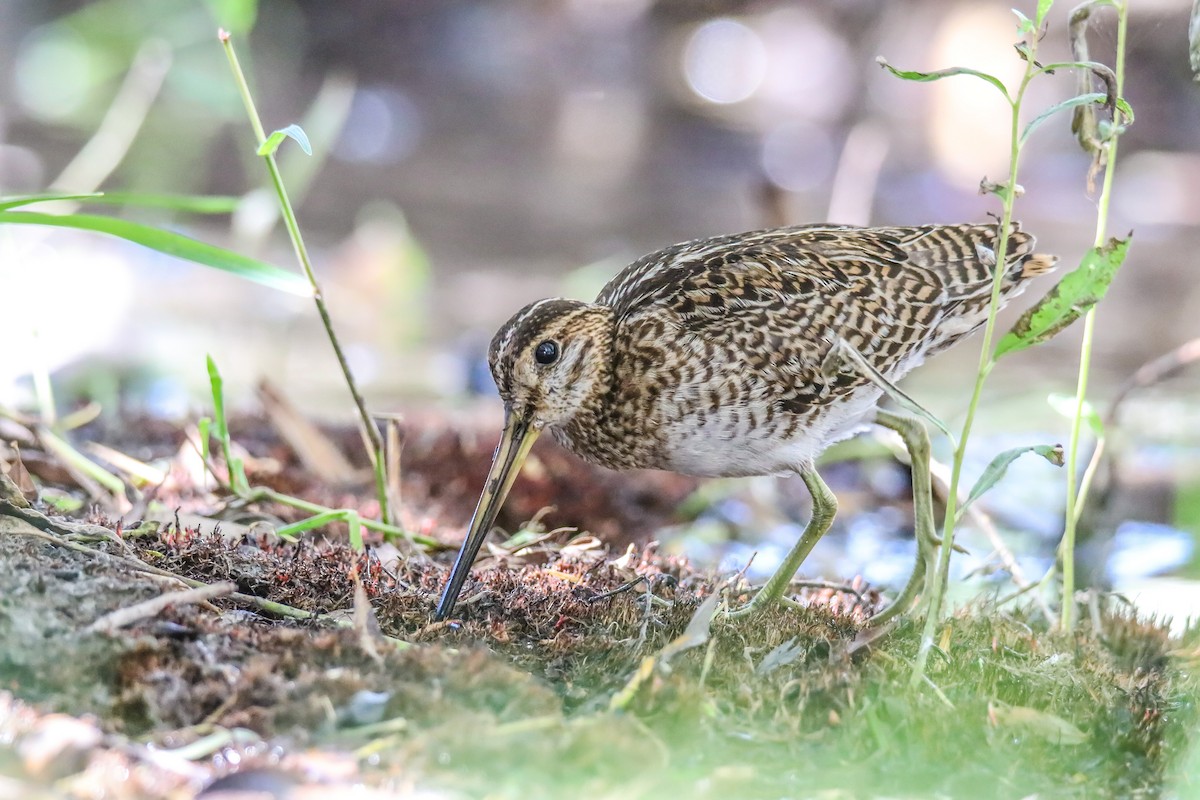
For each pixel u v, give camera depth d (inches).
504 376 355.3
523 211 874.8
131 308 657.0
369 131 1009.5
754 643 290.2
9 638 238.7
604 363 359.6
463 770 223.3
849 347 275.3
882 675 267.9
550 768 225.1
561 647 277.7
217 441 429.1
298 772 214.5
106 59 928.9
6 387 467.5
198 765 219.5
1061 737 259.1
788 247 364.5
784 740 243.8
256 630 257.6
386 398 567.2
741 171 972.6
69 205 565.6
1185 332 686.5
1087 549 433.7
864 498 511.5
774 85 1045.8
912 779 241.4
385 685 240.4
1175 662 316.8
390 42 1091.9
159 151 846.5
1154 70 887.7
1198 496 462.3
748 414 351.9
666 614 302.2
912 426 343.3
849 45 1026.7
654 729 242.5
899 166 925.2
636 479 489.1
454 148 1003.3
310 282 353.1
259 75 1024.9
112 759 215.8
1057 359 656.4
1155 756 261.1
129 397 524.7
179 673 240.4
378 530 361.4
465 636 279.0
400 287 708.0
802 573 422.9
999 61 954.1
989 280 369.7
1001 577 420.5
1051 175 909.8
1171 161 888.9
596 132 1046.4
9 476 310.7
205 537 320.8
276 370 593.9
